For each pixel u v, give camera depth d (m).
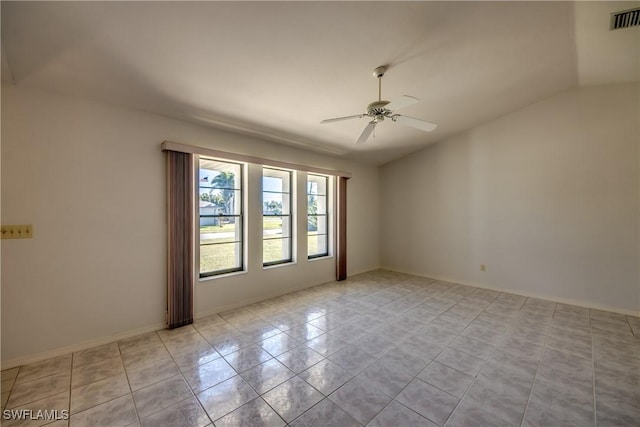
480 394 1.92
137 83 2.40
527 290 4.11
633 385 2.01
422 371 2.20
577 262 3.70
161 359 2.37
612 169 3.47
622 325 3.05
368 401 1.85
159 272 2.97
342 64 2.45
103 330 2.63
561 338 2.75
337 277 5.02
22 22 1.67
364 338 2.76
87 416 1.72
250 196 3.78
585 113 3.61
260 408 1.79
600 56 2.87
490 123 4.41
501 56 2.71
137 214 2.82
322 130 3.83
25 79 2.20
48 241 2.36
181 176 3.04
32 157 2.29
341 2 1.80
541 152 3.95
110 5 1.62
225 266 3.63
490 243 4.46
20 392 1.93
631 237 3.36
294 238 4.39
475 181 4.60
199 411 1.76
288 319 3.23
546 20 2.27
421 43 2.33
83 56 2.01
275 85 2.66
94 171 2.58
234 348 2.55
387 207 5.88
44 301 2.35
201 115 3.06
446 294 4.19
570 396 1.90
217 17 1.80
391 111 2.46
